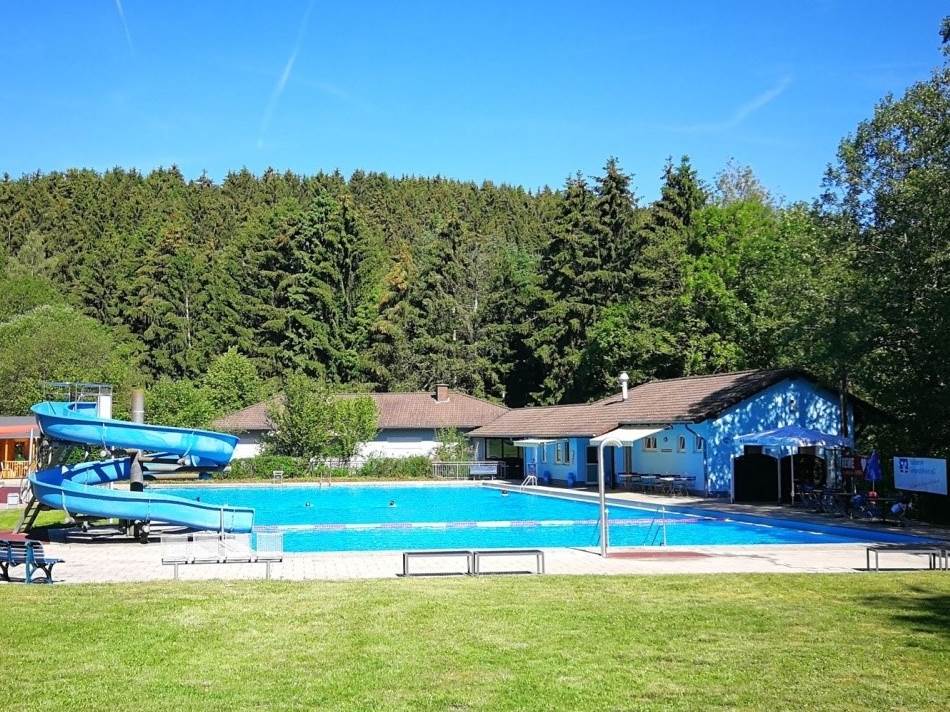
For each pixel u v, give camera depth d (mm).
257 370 77562
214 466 28734
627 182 69188
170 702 8828
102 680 9578
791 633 11664
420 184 146500
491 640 11289
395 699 8914
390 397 61781
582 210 70625
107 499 23531
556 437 45312
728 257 53906
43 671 9922
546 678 9625
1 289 73500
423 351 78812
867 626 12070
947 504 26578
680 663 10219
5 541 16562
